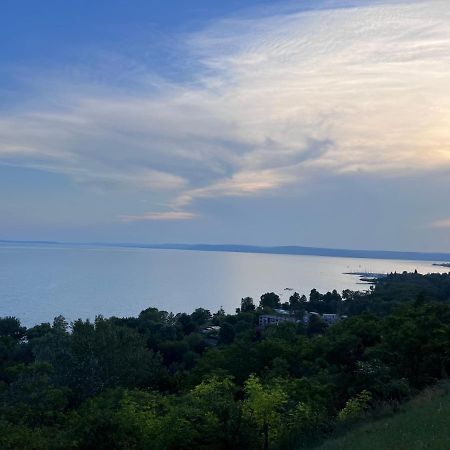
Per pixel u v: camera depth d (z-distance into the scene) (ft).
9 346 245.24
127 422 56.39
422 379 83.56
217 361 111.96
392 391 69.92
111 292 606.96
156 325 331.36
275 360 102.27
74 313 437.17
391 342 89.76
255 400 57.11
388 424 53.11
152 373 144.05
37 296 545.03
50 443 58.34
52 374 124.88
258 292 640.17
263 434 56.80
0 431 60.08
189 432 53.83
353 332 112.68
